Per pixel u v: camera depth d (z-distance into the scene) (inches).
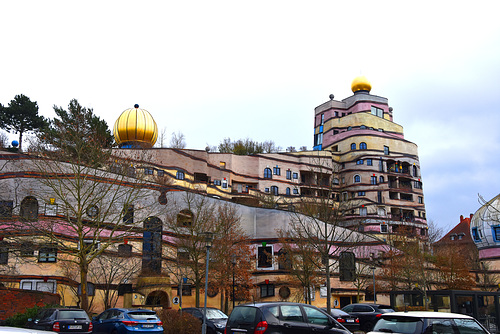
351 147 3636.8
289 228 2128.4
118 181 1652.3
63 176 1536.7
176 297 1859.0
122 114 2556.6
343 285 2187.5
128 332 816.9
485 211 2696.9
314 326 619.8
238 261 1786.4
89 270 1601.9
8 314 1132.5
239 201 2979.8
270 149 4352.9
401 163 3649.1
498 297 1130.7
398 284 2258.9
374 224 3257.9
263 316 590.9
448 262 2324.1
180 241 1796.3
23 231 1270.9
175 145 3646.7
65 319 821.9
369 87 4116.6
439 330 506.0
